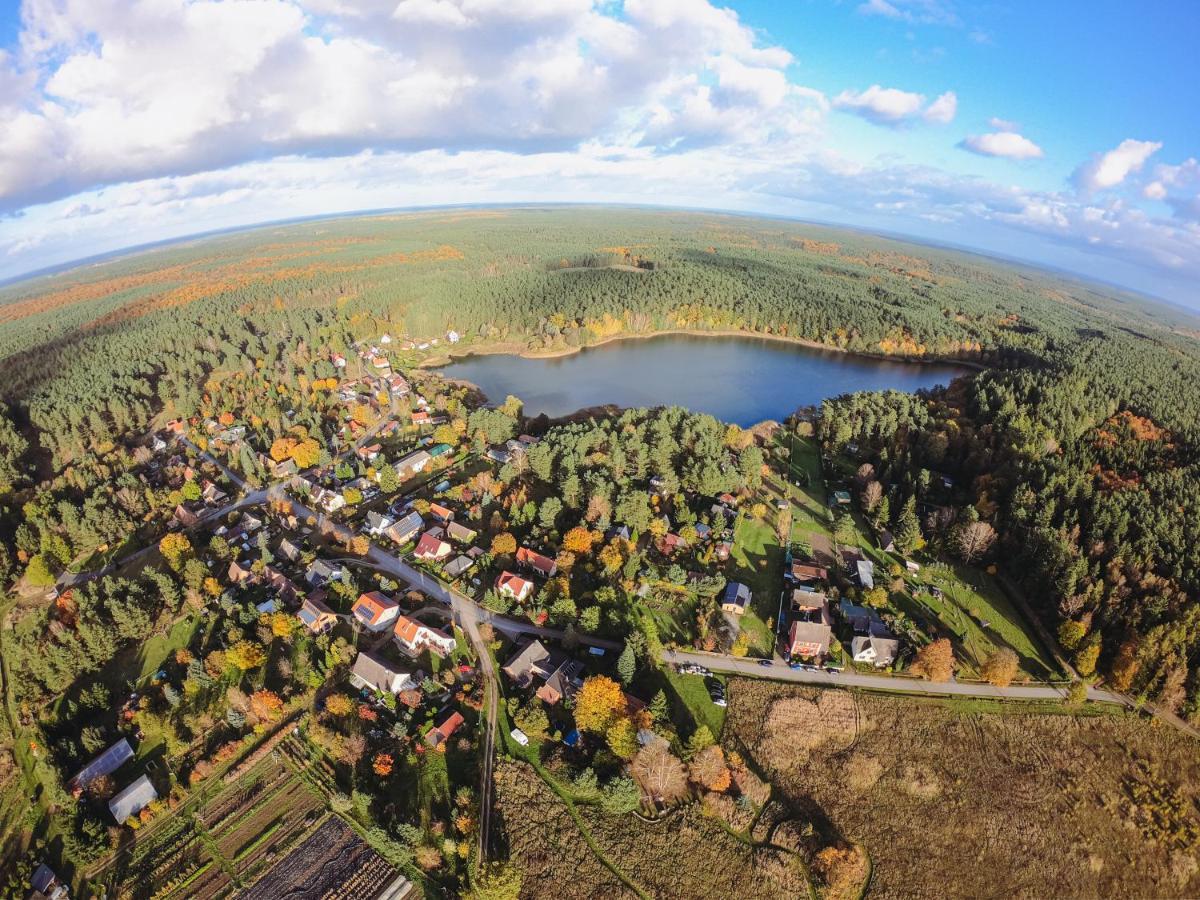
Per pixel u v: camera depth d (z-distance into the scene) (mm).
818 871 79688
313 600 118812
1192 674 97938
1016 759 93875
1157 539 122312
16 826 86375
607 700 93000
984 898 78938
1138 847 84375
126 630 112250
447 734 95000
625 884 78938
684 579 123750
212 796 88750
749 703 100750
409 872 80250
